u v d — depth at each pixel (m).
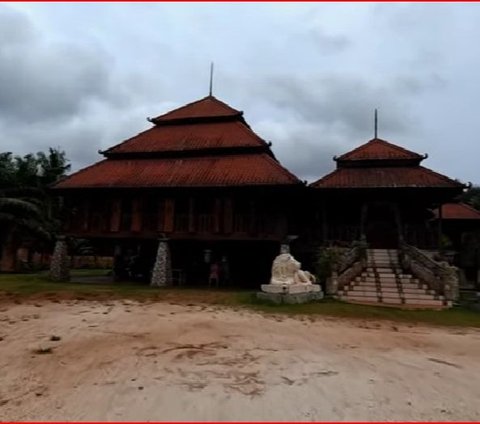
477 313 16.53
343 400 6.90
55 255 25.22
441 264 19.44
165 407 6.46
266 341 10.70
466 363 9.35
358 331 12.62
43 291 19.61
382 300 18.53
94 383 7.49
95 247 47.47
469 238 34.75
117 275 28.30
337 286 19.28
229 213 22.86
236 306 16.58
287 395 6.99
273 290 17.53
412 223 25.66
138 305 16.39
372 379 7.96
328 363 8.88
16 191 36.44
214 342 10.41
